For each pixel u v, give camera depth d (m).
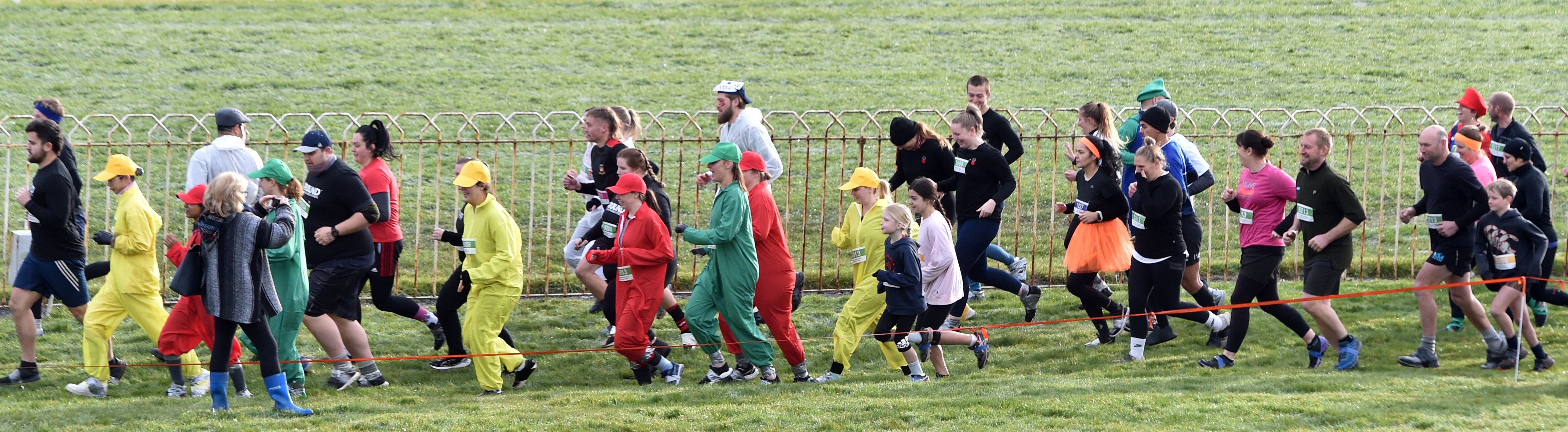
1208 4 89.06
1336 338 28.06
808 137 38.47
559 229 45.16
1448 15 85.00
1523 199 29.02
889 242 26.98
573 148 56.28
